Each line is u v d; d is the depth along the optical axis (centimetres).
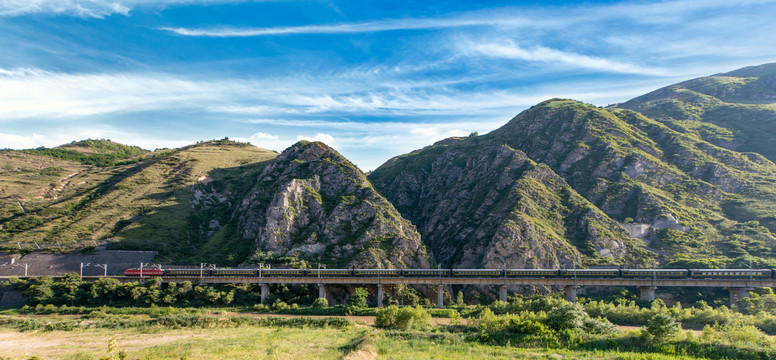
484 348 6919
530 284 13700
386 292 14625
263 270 14462
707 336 7206
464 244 18075
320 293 14000
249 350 7075
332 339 8131
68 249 16600
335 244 16750
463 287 16050
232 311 12875
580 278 13700
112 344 4259
